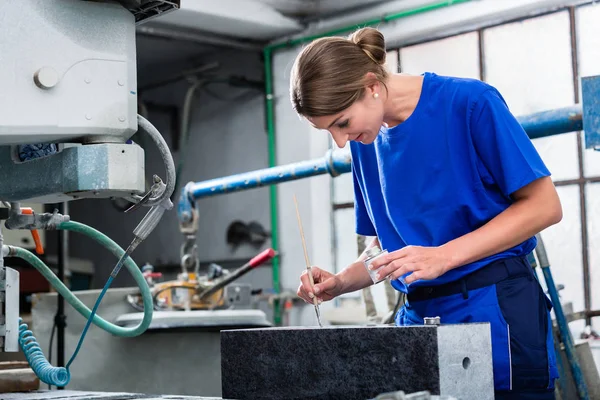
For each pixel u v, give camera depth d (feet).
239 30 16.74
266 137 17.92
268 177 8.56
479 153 4.77
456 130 4.79
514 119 4.74
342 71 4.38
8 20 3.59
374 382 3.73
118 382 8.95
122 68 3.88
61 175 3.90
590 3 13.15
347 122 4.49
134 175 3.84
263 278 17.88
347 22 16.01
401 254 4.32
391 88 4.80
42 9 3.66
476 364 3.76
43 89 3.65
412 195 4.93
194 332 9.20
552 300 7.64
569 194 13.26
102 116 3.80
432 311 4.83
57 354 8.13
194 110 19.63
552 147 13.46
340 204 16.31
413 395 3.07
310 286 5.08
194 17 15.71
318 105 4.37
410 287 4.95
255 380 4.17
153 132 4.25
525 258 4.88
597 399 8.10
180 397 4.42
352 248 16.10
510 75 14.02
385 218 5.27
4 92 3.57
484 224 4.82
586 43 13.23
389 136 4.94
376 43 4.62
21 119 3.60
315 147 16.83
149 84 20.38
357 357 3.80
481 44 14.34
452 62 14.67
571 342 7.62
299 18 16.70
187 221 9.45
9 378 5.03
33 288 14.52
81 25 3.76
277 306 16.40
